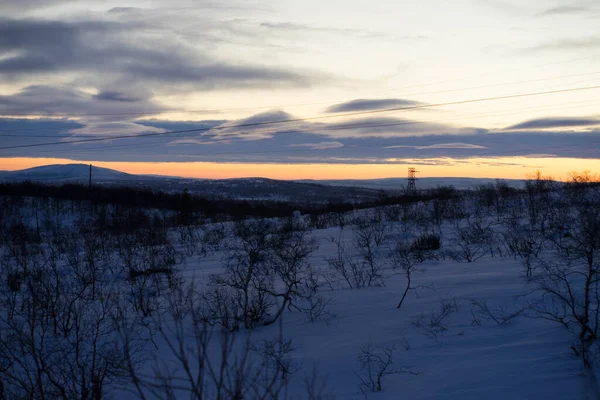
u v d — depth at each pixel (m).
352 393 5.11
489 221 20.97
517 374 5.00
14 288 10.20
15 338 6.33
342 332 7.23
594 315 6.23
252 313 8.23
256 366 6.14
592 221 9.00
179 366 6.45
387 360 5.87
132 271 12.49
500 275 9.39
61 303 8.79
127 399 5.63
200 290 10.57
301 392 5.21
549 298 7.23
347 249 17.17
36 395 5.31
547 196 23.17
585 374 4.74
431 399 4.73
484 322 6.77
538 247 12.10
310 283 10.82
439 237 17.12
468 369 5.30
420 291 8.99
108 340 7.62
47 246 20.42
